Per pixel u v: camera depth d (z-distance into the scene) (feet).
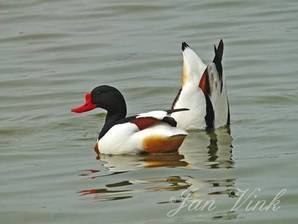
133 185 43.52
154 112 48.96
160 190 42.60
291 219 38.68
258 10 84.28
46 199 42.27
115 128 48.80
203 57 71.56
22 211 40.88
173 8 86.58
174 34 78.48
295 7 84.53
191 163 46.70
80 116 57.31
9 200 42.45
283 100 59.16
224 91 53.01
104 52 74.23
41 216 40.19
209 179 44.09
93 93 50.49
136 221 38.99
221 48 53.42
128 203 40.98
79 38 78.64
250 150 48.67
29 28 82.12
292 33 76.38
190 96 52.42
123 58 72.23
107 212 40.11
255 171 45.06
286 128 52.42
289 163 45.98
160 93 63.05
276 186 42.60
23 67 71.15
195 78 52.60
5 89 65.62
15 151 50.44
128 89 63.98
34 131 54.65
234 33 77.82
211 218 39.09
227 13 84.02
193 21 81.97
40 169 47.03
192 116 52.34
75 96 62.95
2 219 40.19
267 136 51.01
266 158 47.01
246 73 66.74
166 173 45.19
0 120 57.57
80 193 42.78
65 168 46.91
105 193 42.57
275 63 68.74
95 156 48.75
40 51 75.56
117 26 81.87
